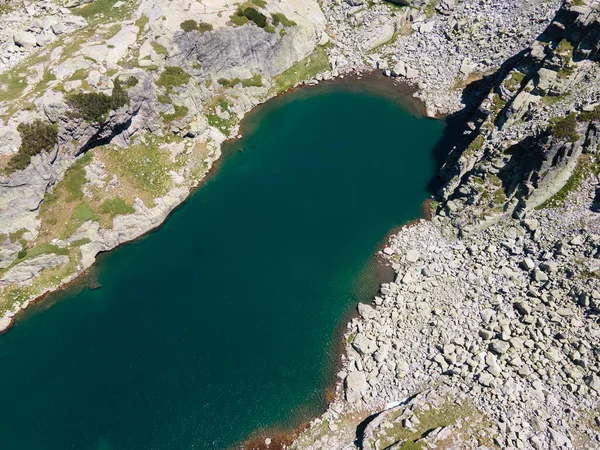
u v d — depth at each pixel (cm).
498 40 8438
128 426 4912
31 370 5353
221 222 6825
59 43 7438
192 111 7588
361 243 6500
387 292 5822
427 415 4550
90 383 5228
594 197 5725
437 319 5391
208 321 5741
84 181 6638
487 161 6369
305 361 5375
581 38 6400
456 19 9062
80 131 6469
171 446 4800
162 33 7356
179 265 6322
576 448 4162
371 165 7512
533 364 4722
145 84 6956
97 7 8712
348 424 4850
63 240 6253
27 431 4891
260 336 5597
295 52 8931
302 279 6138
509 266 5700
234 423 4938
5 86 6844
